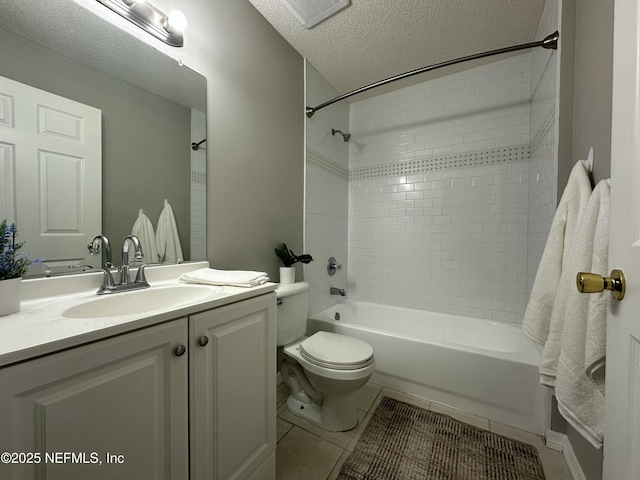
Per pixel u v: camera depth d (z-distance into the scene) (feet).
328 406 4.58
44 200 2.74
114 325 1.90
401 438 4.33
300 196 6.58
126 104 3.41
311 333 6.66
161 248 3.76
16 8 2.60
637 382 1.44
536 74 5.68
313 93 6.93
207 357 2.60
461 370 4.93
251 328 3.13
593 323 2.31
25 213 2.61
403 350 5.49
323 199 7.45
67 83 2.92
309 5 4.99
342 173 8.35
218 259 4.54
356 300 8.50
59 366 1.65
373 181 8.30
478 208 6.90
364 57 6.46
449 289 7.28
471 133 6.95
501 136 6.61
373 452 4.05
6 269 2.23
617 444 1.59
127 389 2.00
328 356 4.32
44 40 2.77
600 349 2.27
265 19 5.42
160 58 3.76
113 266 3.24
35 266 2.66
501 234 6.66
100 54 3.18
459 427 4.55
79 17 3.02
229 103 4.70
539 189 5.41
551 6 4.59
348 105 8.64
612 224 1.72
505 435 4.37
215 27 4.44
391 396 5.43
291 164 6.25
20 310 2.30
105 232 3.20
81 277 2.94
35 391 1.57
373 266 8.33
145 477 2.12
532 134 6.04
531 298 3.66
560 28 4.17
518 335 5.98
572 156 4.05
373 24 5.41
